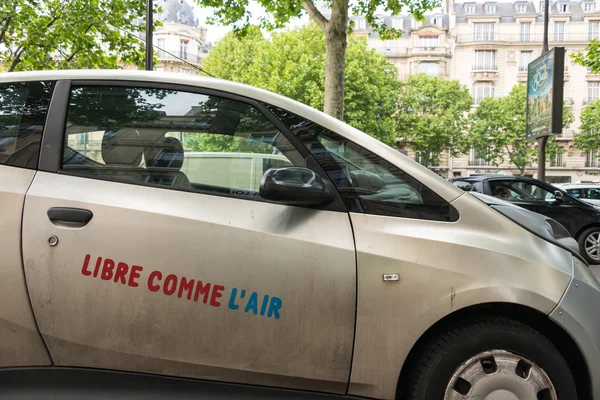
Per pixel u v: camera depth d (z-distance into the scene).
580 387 2.07
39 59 14.78
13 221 1.93
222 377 1.94
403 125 43.78
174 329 1.91
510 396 1.88
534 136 13.73
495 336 1.90
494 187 8.62
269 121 2.12
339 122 2.16
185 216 1.93
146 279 1.90
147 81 2.17
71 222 1.92
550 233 2.25
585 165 54.22
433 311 1.88
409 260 1.90
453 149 45.75
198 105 2.15
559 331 2.01
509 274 1.91
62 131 2.07
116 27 15.28
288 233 1.93
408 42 64.38
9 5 13.64
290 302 1.90
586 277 2.07
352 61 31.67
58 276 1.91
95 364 1.95
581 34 60.56
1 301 1.92
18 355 1.95
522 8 65.75
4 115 2.09
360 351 1.91
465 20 66.06
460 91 44.59
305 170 1.92
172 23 61.31
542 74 13.12
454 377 1.89
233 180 2.04
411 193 2.04
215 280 1.90
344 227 1.95
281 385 1.95
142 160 2.06
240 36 12.98
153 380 1.94
